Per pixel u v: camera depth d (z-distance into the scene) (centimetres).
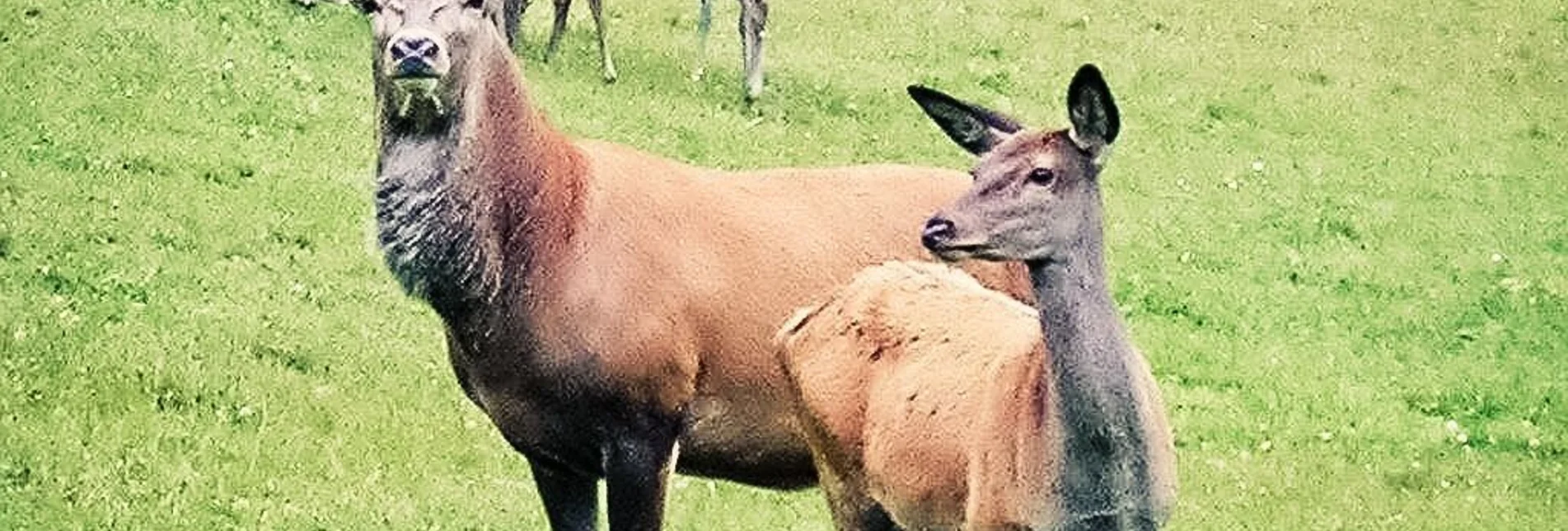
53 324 1167
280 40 1925
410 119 752
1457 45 2725
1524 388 1489
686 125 1956
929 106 739
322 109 1777
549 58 2088
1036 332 752
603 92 2011
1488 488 1234
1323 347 1553
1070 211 696
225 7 1959
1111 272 1681
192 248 1370
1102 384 697
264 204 1488
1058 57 2438
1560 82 2616
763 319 816
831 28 2419
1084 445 702
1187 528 1081
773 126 2012
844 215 850
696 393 812
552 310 782
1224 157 2134
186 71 1772
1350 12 2823
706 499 1049
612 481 802
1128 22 2634
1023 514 721
